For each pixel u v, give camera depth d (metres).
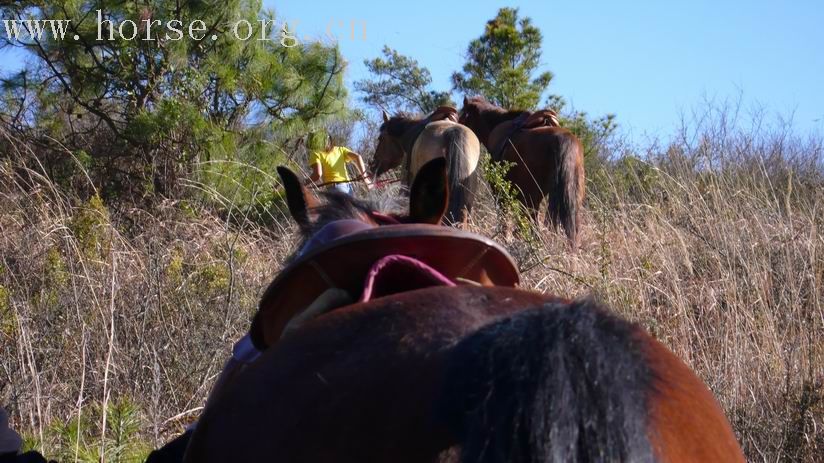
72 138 11.59
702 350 4.88
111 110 11.96
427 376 1.64
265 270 6.52
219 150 10.68
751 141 7.80
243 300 6.00
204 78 11.31
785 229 5.90
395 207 2.99
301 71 12.17
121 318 5.51
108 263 6.17
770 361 4.73
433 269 2.26
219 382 2.47
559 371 1.44
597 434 1.42
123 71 11.45
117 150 11.00
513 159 10.23
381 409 1.66
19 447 2.88
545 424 1.40
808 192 7.58
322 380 1.78
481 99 12.08
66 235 6.21
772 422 4.35
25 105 11.90
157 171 10.30
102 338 5.34
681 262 5.97
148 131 10.59
